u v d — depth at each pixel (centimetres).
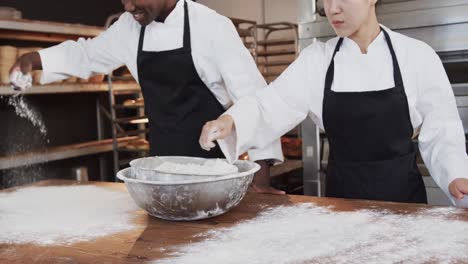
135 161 163
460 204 164
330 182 195
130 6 197
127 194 184
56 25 404
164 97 223
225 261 115
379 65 177
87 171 502
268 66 764
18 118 432
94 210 163
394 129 179
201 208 143
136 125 546
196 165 157
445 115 176
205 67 215
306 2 289
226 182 143
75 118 498
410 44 179
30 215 160
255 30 686
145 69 223
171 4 210
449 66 266
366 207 155
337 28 169
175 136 222
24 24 376
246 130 172
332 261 112
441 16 261
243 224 142
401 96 176
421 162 269
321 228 136
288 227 138
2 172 412
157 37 218
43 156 410
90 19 539
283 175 488
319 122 193
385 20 274
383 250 118
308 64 188
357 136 183
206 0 831
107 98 529
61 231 142
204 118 221
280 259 115
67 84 411
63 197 182
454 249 117
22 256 124
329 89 182
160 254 121
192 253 121
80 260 120
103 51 239
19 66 238
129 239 133
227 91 222
